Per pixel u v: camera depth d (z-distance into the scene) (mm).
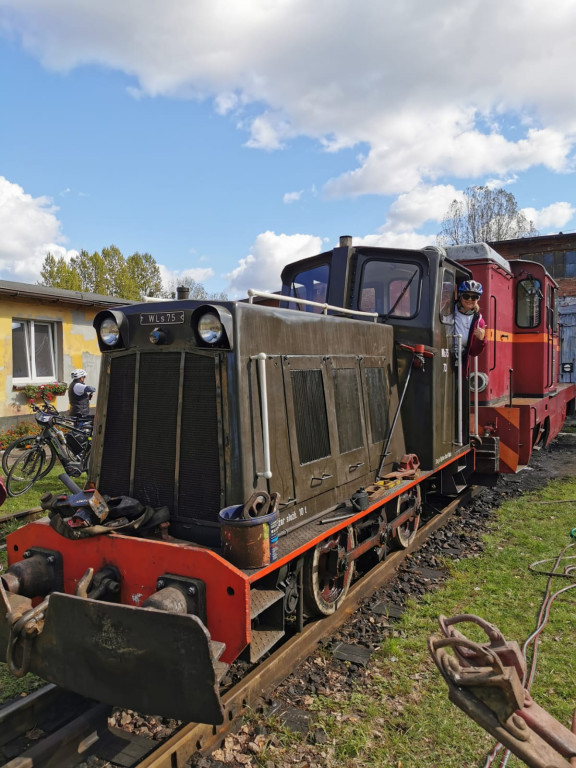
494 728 1583
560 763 1522
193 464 3076
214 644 2338
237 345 2951
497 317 7895
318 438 3695
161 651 2248
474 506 6859
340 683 3168
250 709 2838
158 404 3213
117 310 3342
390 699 3045
